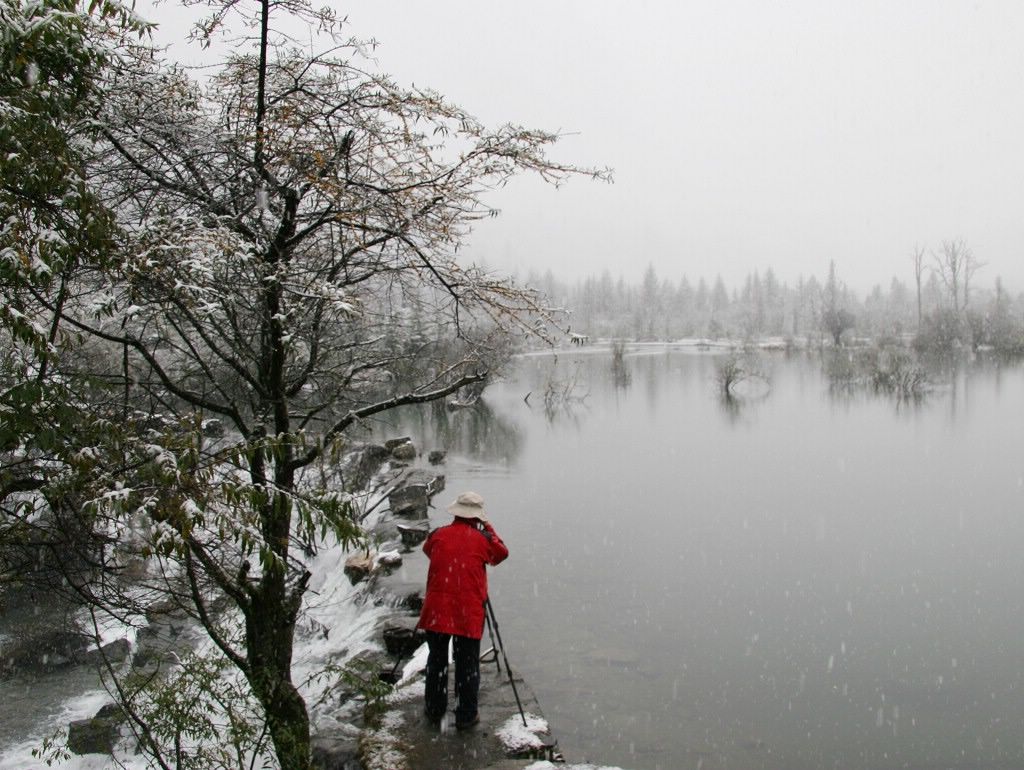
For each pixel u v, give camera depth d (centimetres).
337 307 484
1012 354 5903
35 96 360
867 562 1192
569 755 646
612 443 2464
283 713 512
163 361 649
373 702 610
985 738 674
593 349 9050
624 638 892
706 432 2684
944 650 866
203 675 472
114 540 433
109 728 738
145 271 421
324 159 514
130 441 415
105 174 512
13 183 351
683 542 1308
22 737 783
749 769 630
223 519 395
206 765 496
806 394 3831
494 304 539
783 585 1088
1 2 344
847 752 657
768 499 1639
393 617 861
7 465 404
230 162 522
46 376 397
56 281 459
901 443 2328
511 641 881
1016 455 2078
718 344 9800
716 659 838
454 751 543
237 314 531
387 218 535
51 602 991
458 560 586
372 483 1505
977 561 1193
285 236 538
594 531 1383
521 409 3519
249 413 623
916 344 5978
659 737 675
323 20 491
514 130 520
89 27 409
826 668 821
